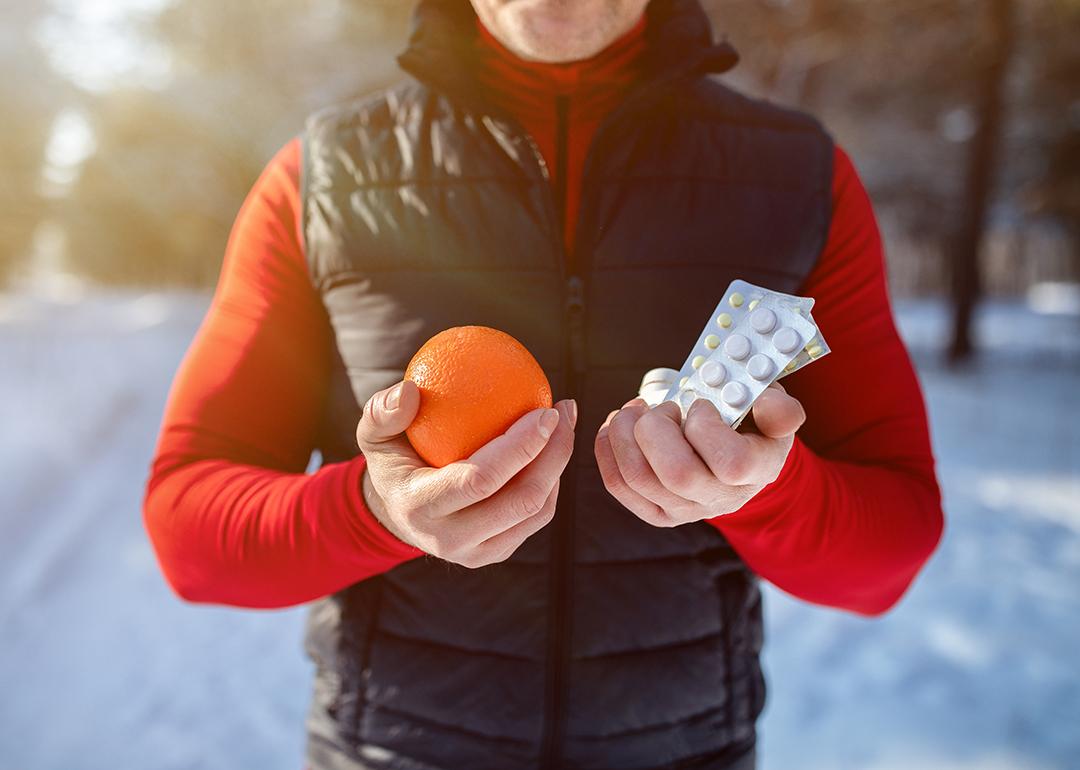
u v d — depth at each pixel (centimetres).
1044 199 2280
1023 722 298
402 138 116
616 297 111
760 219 113
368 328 112
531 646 108
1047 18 1234
